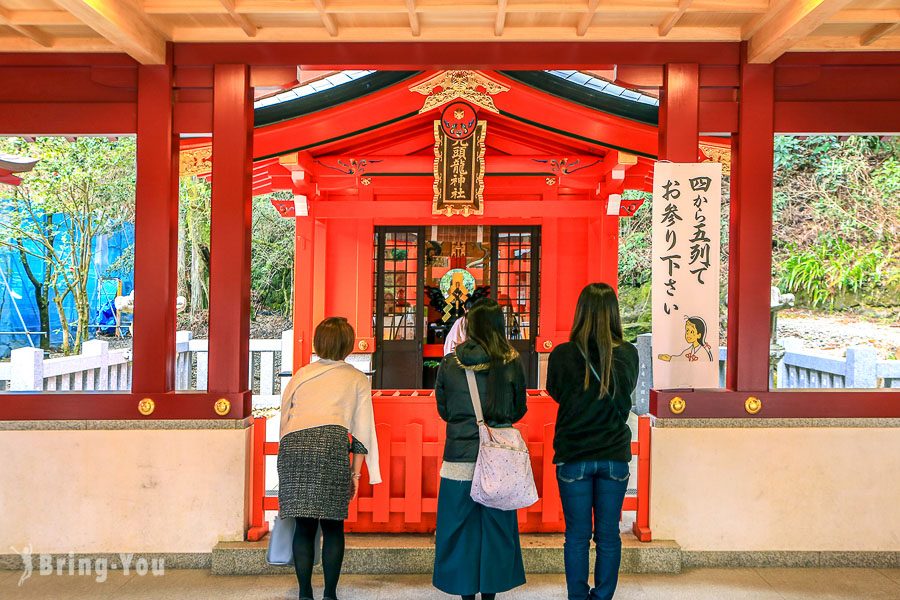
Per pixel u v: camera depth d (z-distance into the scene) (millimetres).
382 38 3754
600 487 2924
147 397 3703
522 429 3861
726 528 3693
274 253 17234
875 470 3721
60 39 3762
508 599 3260
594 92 5867
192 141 5930
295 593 3332
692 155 3805
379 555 3590
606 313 2934
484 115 7449
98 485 3676
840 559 3697
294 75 3873
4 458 3672
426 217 8922
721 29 3734
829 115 3854
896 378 6438
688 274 3738
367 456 3131
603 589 2914
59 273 13875
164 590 3355
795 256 13078
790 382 7988
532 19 3623
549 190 8562
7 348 15047
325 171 7770
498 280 9125
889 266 12461
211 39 3768
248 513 3773
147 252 3793
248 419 3809
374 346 8797
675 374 3736
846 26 3588
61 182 12195
